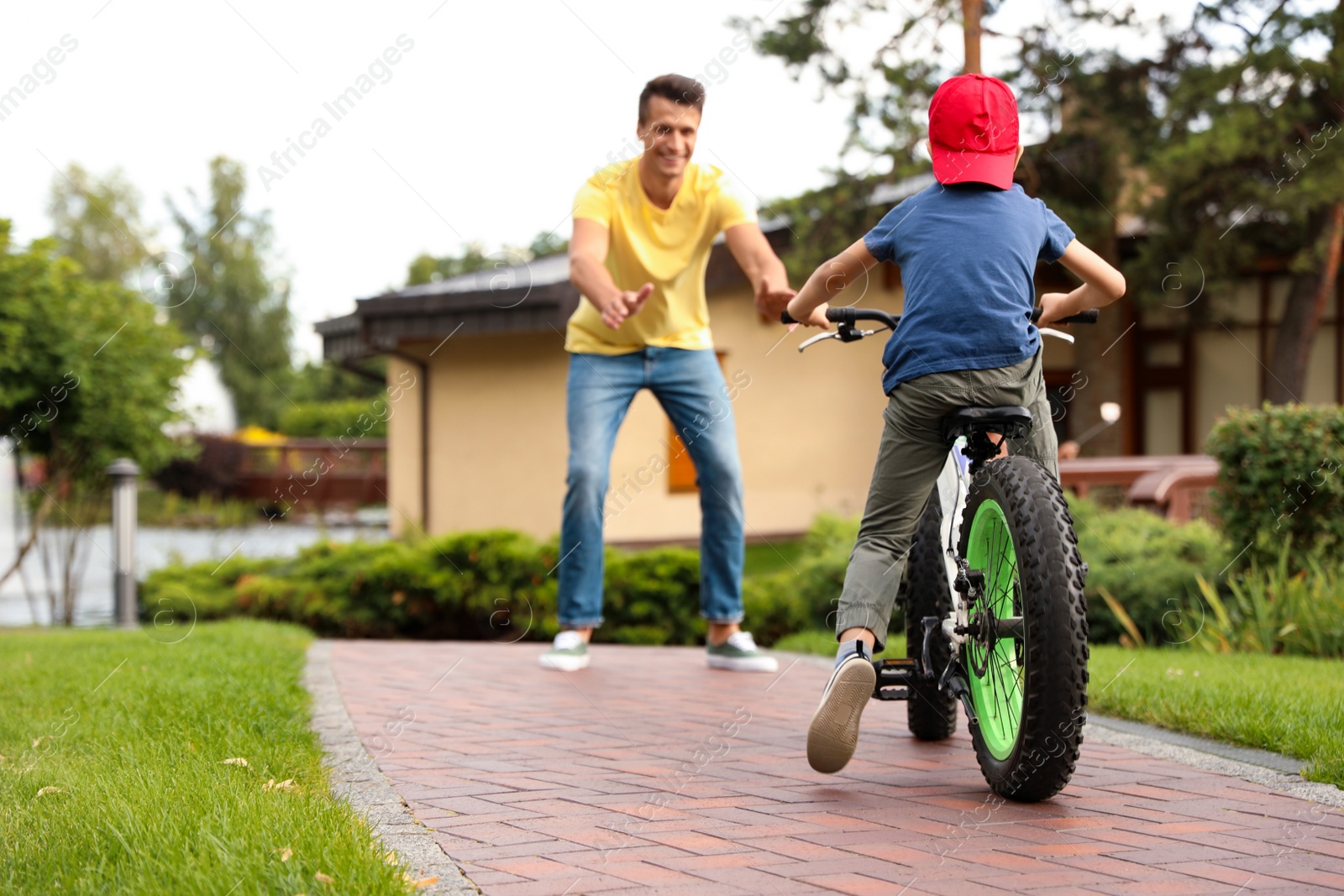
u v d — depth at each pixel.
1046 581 2.62
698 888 2.10
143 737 3.28
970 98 2.93
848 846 2.38
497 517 13.80
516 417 13.66
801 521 12.52
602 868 2.22
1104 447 14.13
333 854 2.06
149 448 11.28
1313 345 14.48
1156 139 11.52
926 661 3.18
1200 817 2.61
